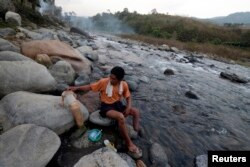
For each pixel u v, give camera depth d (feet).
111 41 76.38
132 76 25.80
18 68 14.02
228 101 24.45
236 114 20.79
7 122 10.94
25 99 11.94
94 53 30.25
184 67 42.68
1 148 9.14
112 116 11.73
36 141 9.74
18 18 40.04
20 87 13.58
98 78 22.40
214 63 62.03
